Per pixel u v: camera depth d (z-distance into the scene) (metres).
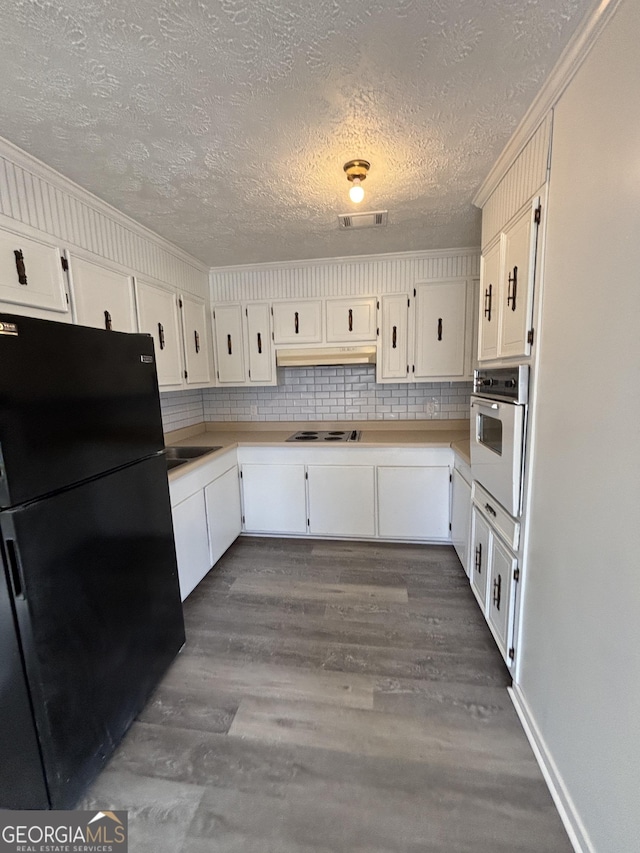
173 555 1.78
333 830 1.13
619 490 0.89
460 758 1.33
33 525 1.05
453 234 2.50
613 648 0.92
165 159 1.58
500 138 1.47
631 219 0.85
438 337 2.95
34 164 1.55
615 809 0.91
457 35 1.02
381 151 1.55
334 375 3.40
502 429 1.56
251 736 1.43
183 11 0.93
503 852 1.06
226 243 2.58
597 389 0.98
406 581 2.46
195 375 2.94
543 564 1.29
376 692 1.61
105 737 1.32
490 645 1.87
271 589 2.41
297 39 1.02
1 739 1.03
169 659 1.75
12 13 0.92
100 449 1.32
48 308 1.64
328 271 3.02
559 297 1.17
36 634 1.06
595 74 0.97
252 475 3.08
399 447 2.86
